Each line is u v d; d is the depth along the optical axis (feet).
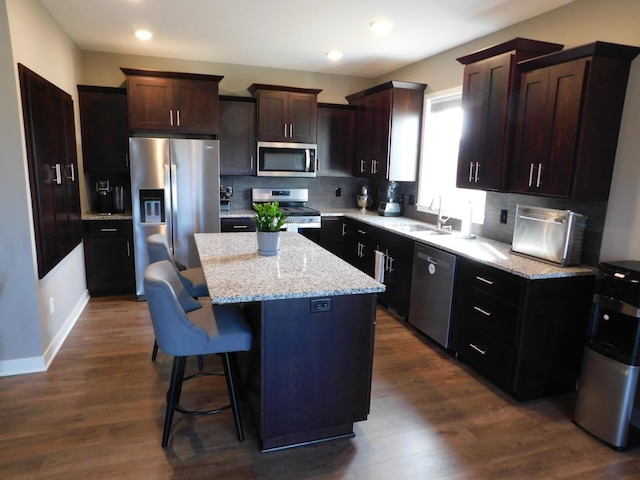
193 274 10.27
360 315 6.98
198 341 6.56
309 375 6.90
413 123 15.01
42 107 9.86
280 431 6.94
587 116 8.20
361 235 15.56
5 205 8.79
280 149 16.39
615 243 8.61
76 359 10.06
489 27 11.34
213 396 8.64
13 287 9.07
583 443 7.56
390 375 9.77
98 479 6.33
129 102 14.19
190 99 14.75
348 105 17.46
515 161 9.86
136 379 9.23
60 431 7.40
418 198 15.39
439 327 11.12
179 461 6.76
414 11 10.35
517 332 8.63
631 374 7.13
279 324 6.54
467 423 8.03
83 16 11.25
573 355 9.07
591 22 9.06
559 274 8.47
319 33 12.30
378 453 7.11
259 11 10.63
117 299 14.35
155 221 14.33
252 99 15.98
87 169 14.61
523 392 8.82
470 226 11.89
